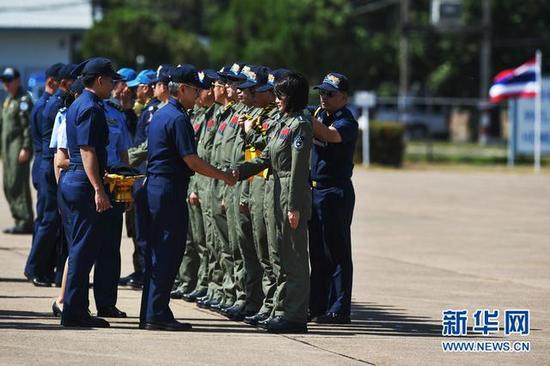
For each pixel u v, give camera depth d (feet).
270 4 346.95
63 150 68.39
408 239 120.06
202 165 64.64
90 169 64.54
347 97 70.49
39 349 58.80
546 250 111.86
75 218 65.72
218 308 74.23
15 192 113.70
